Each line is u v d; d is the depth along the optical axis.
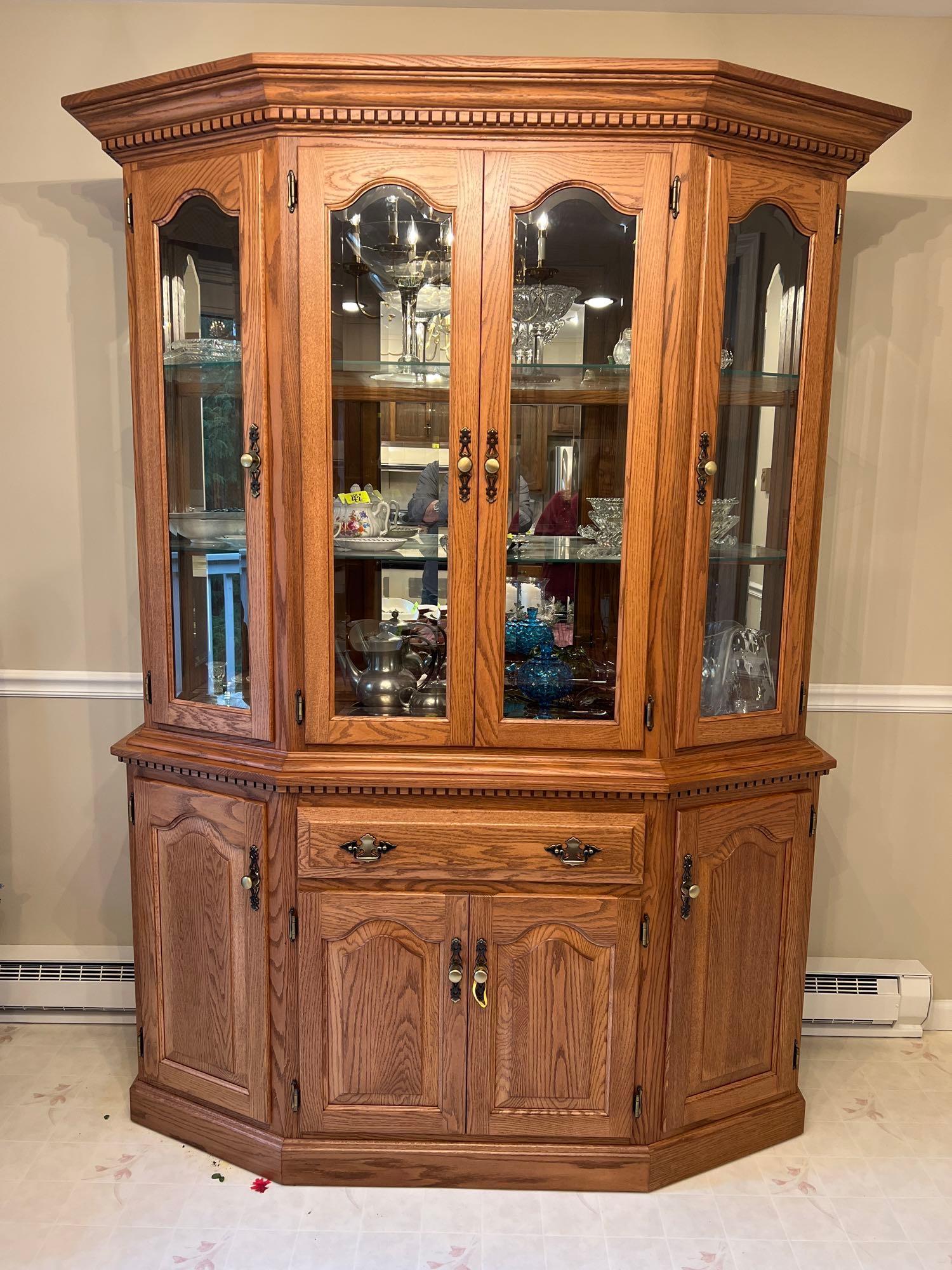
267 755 1.82
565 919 1.83
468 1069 1.89
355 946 1.85
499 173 1.65
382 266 1.69
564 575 1.77
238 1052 1.96
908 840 2.48
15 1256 1.75
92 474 2.32
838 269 1.84
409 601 1.79
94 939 2.50
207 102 1.67
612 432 1.73
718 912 1.91
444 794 1.80
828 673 2.41
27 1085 2.22
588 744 1.80
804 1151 2.07
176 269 1.78
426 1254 1.77
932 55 2.20
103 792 2.45
